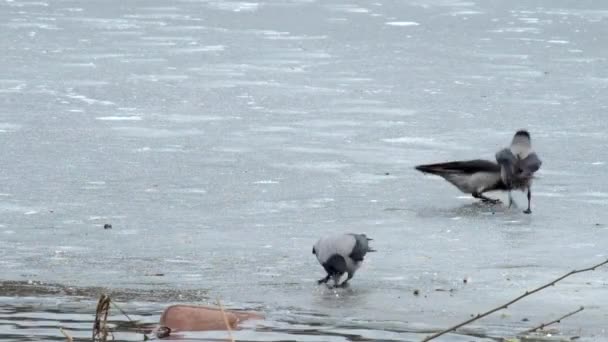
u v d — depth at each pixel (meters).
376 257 24.73
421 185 32.75
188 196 30.77
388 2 80.50
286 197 30.89
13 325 19.33
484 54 59.16
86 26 68.19
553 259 24.59
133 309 20.55
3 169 33.47
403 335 18.94
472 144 38.56
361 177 33.53
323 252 22.11
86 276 22.95
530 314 20.30
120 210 29.05
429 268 23.80
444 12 75.38
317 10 76.38
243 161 35.38
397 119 42.94
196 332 19.14
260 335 18.94
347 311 20.50
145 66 54.75
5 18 70.44
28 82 49.75
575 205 30.36
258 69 54.34
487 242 26.27
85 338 18.58
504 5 78.62
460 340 18.64
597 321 19.77
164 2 80.31
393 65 55.88
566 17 72.94
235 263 24.17
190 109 44.50
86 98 46.44
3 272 23.17
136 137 38.94
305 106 45.41
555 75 52.97
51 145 37.19
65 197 30.34
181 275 23.12
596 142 38.75
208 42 62.84
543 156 36.56
